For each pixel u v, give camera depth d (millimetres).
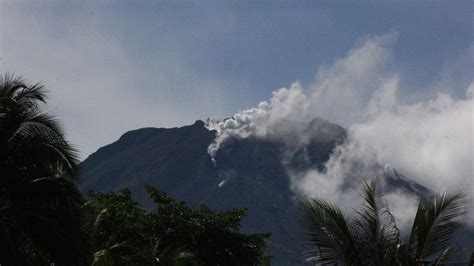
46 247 19203
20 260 18844
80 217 19906
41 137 19797
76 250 19531
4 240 18344
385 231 17250
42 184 19188
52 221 19172
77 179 20078
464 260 16766
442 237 16906
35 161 19609
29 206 19375
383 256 17000
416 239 17062
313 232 17375
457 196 17062
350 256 17156
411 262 16891
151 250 33531
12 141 19547
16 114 19609
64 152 19844
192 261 34312
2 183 19266
